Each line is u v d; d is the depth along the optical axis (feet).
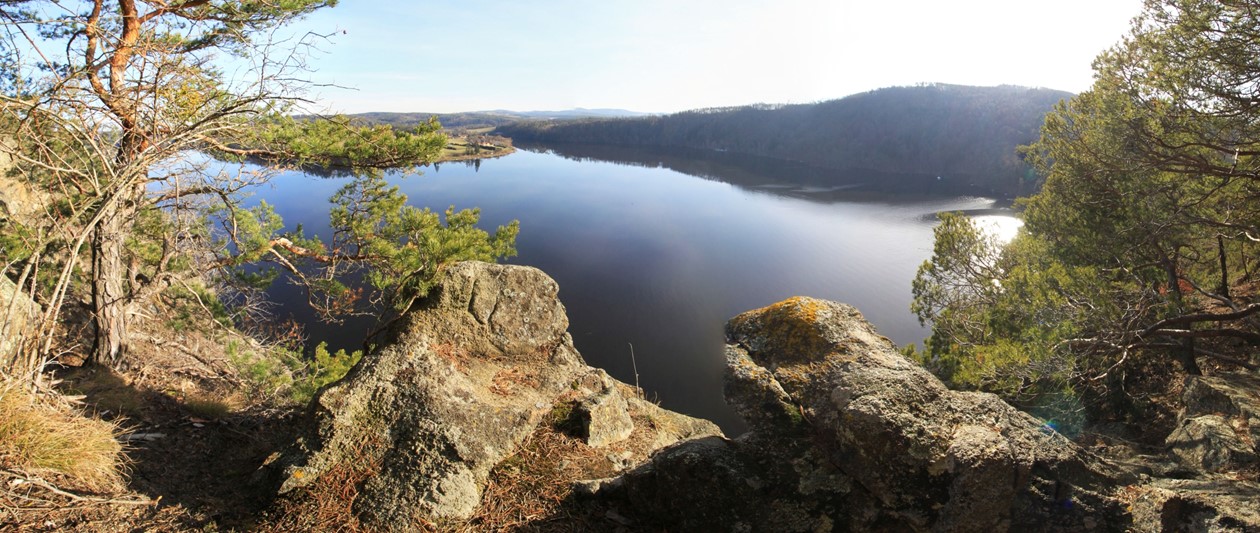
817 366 10.00
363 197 25.80
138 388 16.51
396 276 23.84
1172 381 29.63
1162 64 27.37
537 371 13.93
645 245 140.15
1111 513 7.98
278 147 20.38
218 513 9.78
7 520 8.51
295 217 119.75
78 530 8.75
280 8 19.03
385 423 11.02
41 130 12.19
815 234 151.64
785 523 8.95
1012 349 27.14
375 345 14.66
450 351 13.29
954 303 37.70
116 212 15.75
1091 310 29.04
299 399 20.97
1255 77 24.47
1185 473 11.59
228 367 24.25
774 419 9.68
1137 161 30.01
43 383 11.57
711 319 94.89
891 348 10.28
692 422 16.71
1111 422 27.17
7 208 15.48
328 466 10.35
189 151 15.64
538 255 131.03
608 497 10.94
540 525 10.10
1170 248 32.32
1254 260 36.11
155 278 20.22
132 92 14.33
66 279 11.43
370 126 23.81
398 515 9.69
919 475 8.39
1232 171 26.71
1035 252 36.96
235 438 13.20
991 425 8.68
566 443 12.59
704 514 9.41
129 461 10.91
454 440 10.90
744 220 170.50
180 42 15.79
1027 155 38.55
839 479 9.02
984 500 7.91
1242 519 7.92
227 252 23.61
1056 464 8.25
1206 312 31.45
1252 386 21.13
